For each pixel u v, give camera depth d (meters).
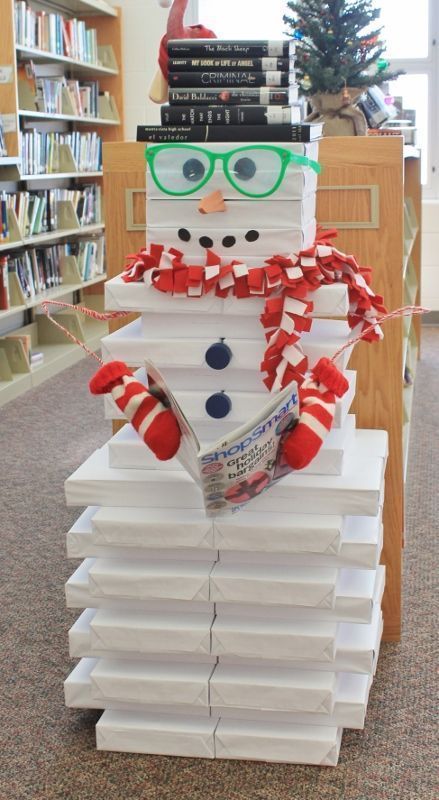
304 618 1.73
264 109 1.63
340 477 1.73
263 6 6.49
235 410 1.72
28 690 2.08
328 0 2.43
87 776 1.77
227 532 1.68
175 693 1.75
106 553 1.77
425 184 6.60
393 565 2.23
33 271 5.44
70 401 4.72
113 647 1.75
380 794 1.71
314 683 1.72
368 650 1.73
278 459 1.59
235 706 1.74
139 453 1.79
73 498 1.78
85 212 6.19
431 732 1.90
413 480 3.48
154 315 1.73
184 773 1.77
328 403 1.60
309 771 1.77
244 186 1.63
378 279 2.09
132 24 6.45
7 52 4.73
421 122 6.53
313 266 1.62
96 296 6.60
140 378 1.92
